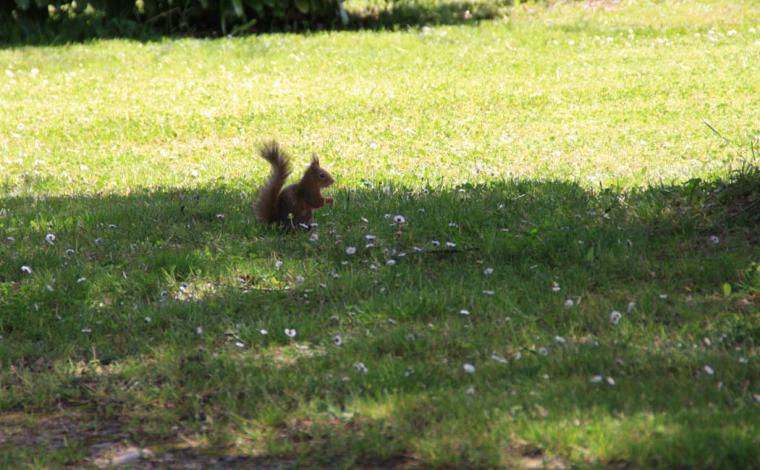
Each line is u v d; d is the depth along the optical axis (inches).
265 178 645.9
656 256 442.0
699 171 596.7
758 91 898.1
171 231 512.4
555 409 290.0
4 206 584.1
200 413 315.6
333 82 1027.3
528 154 697.0
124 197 600.7
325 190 589.3
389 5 1434.5
